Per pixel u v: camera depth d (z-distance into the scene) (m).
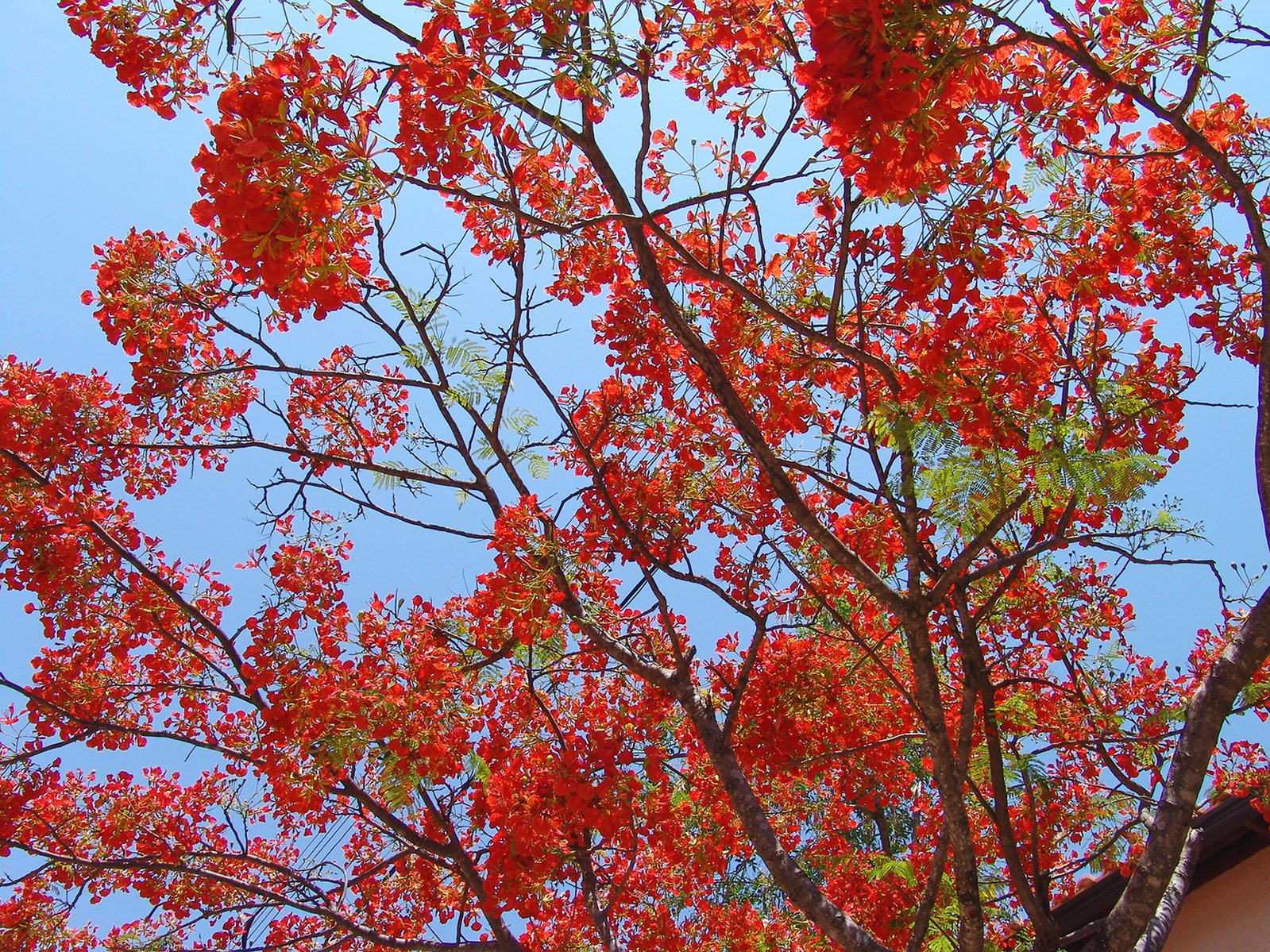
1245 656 3.89
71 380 5.86
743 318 4.95
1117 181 4.65
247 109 2.75
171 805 6.90
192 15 3.77
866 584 4.38
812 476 5.19
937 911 6.00
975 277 3.81
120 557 5.91
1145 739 5.11
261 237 2.81
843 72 2.61
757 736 5.87
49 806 6.64
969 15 2.82
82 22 3.73
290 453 5.72
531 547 4.90
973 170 3.85
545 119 3.65
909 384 3.83
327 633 5.30
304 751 5.16
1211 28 3.77
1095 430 4.01
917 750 7.15
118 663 6.48
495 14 3.33
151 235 5.77
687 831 6.34
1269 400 3.89
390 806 4.59
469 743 4.98
